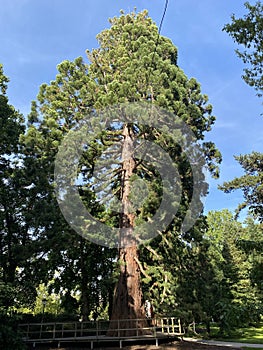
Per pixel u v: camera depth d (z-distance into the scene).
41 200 14.51
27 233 16.62
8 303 9.52
